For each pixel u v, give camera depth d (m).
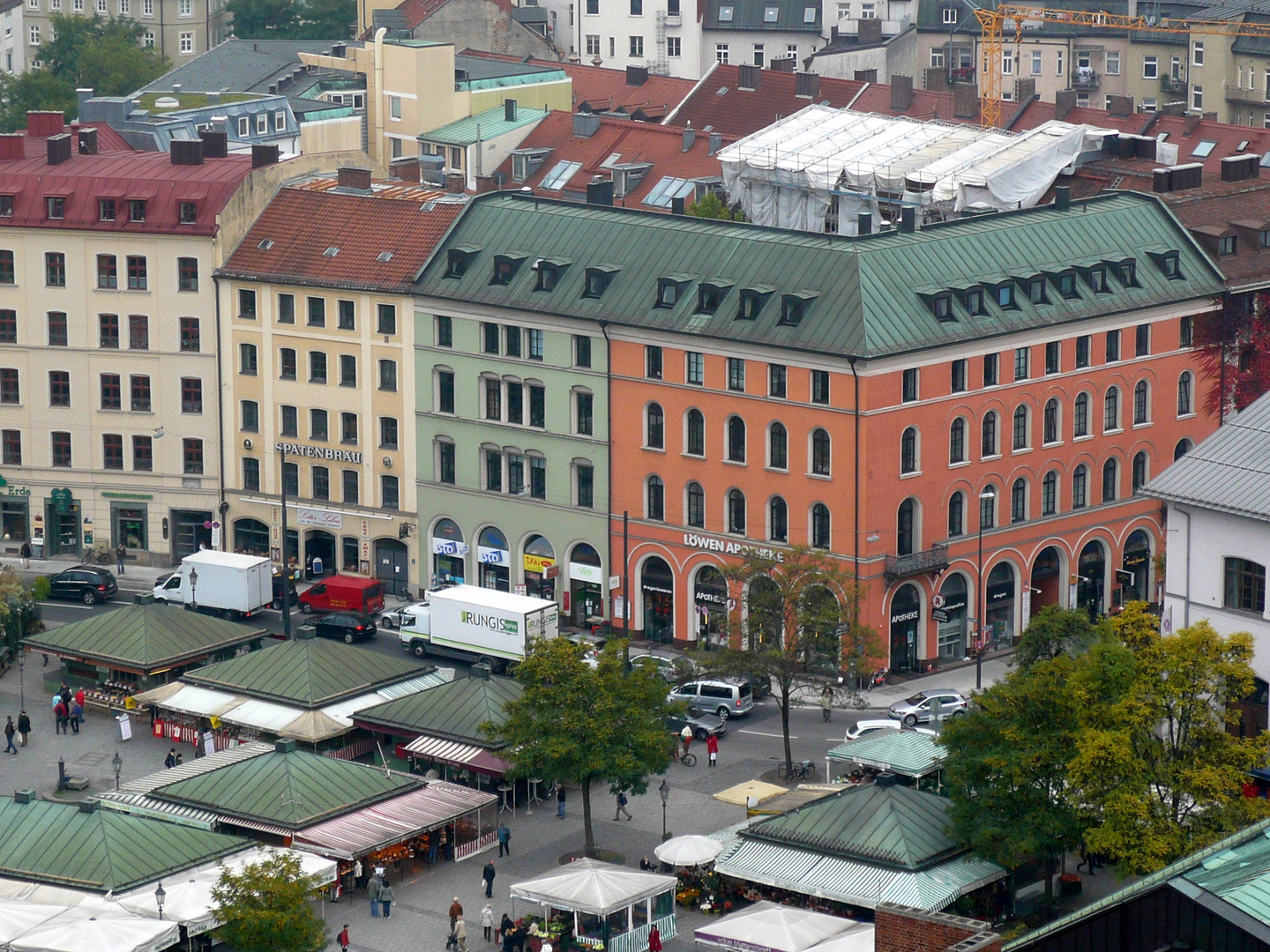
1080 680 125.50
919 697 165.62
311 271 198.75
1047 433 182.00
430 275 193.62
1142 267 187.25
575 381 185.88
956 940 98.25
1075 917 91.44
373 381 197.75
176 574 195.12
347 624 187.00
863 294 171.38
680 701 148.25
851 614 159.00
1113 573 188.50
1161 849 117.44
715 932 125.94
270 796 144.38
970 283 176.50
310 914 125.19
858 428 170.00
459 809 145.62
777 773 157.12
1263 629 138.38
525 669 142.88
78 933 125.88
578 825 151.25
